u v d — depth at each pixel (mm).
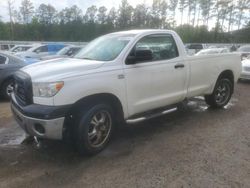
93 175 3576
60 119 3709
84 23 64625
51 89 3688
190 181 3404
